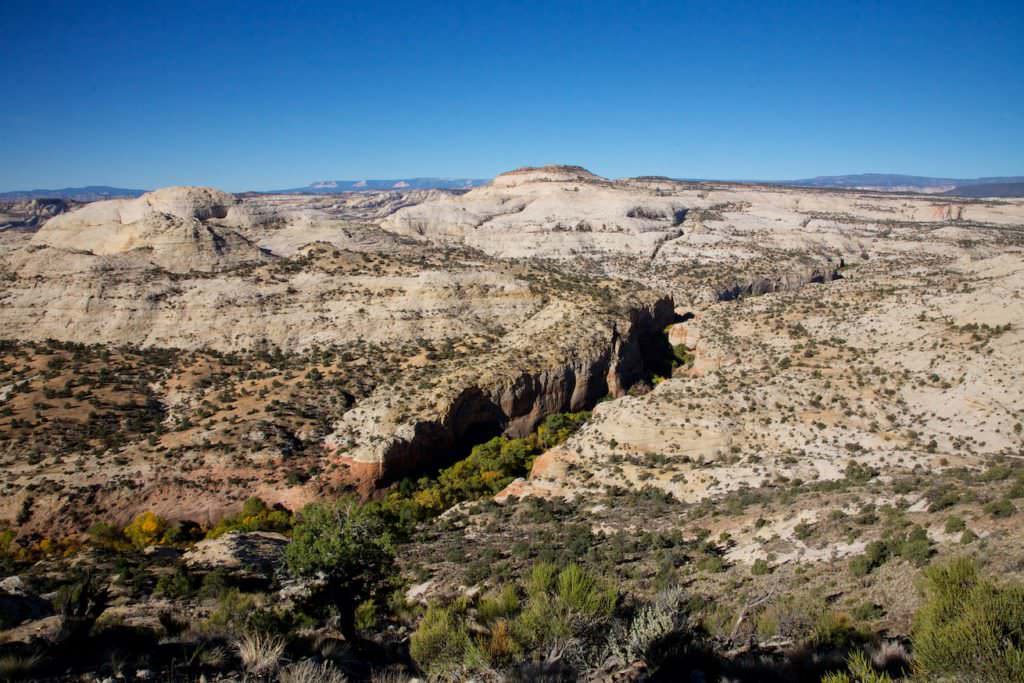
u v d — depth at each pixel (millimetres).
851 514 27172
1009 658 7371
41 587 26984
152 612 21453
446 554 31891
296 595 16938
